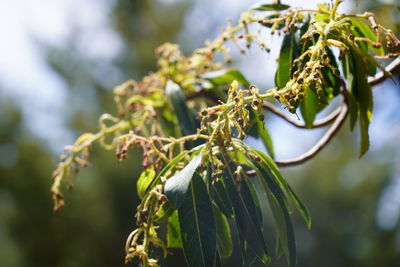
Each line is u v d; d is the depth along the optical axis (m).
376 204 10.95
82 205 7.82
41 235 8.18
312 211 12.31
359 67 1.40
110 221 8.01
